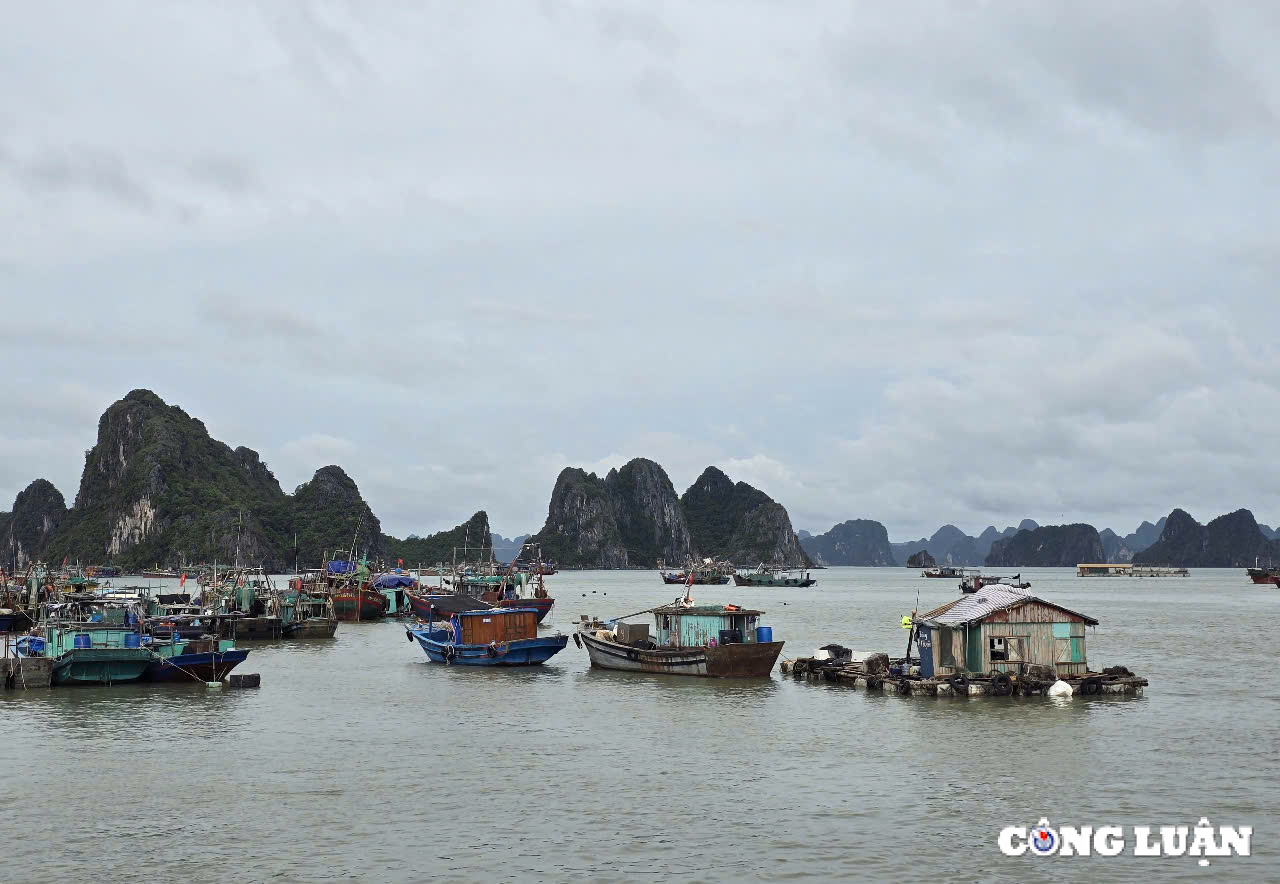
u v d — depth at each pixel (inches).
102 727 1692.9
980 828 1125.1
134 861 1023.0
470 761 1441.9
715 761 1438.2
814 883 967.6
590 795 1258.0
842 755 1470.2
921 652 2105.1
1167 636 3580.2
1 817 1165.1
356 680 2294.5
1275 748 1499.8
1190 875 991.6
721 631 2349.9
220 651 2197.3
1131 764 1405.0
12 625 4232.3
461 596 4303.6
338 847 1064.8
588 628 2817.4
